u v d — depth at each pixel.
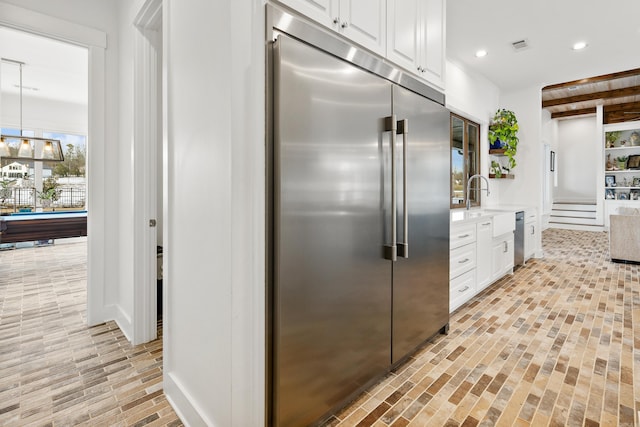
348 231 1.53
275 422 1.30
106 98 2.57
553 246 6.00
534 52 3.71
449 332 2.47
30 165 6.57
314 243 1.38
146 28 2.24
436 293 2.27
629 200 7.48
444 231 2.32
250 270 1.25
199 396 1.45
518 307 2.98
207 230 1.36
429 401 1.66
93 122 2.52
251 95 1.24
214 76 1.29
